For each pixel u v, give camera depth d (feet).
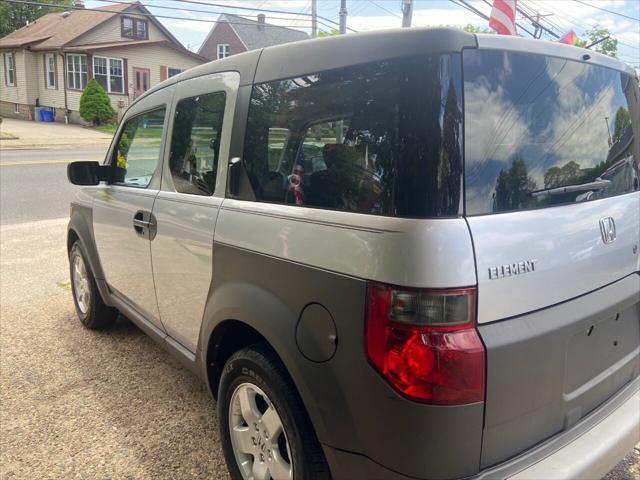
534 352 6.03
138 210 10.89
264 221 7.32
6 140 72.95
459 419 5.55
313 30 83.97
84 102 92.48
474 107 5.80
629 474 9.04
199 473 9.21
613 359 7.59
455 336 5.50
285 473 7.29
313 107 6.88
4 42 108.47
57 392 11.82
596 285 7.07
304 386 6.52
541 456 6.27
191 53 106.93
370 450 5.97
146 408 11.19
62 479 9.04
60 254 23.50
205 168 8.98
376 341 5.72
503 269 5.80
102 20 98.17
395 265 5.57
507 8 16.51
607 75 7.74
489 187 5.90
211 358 8.87
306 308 6.54
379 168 5.91
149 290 10.83
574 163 7.03
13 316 16.30
